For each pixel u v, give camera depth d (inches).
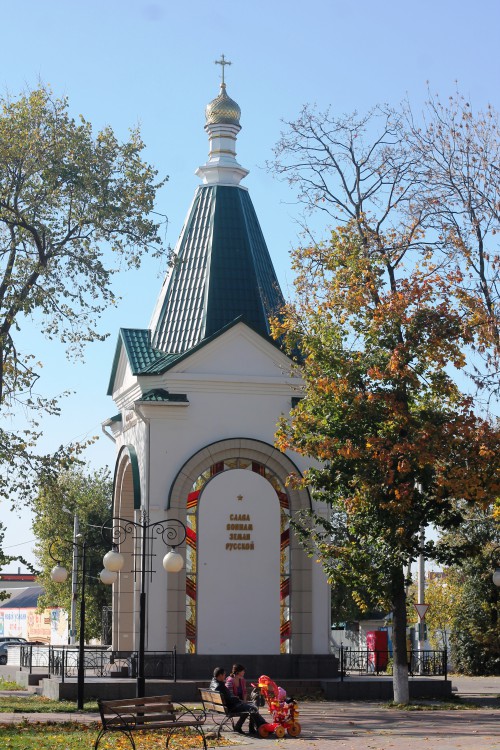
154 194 1173.1
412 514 1009.5
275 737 791.7
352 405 1027.3
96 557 2282.2
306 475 1089.4
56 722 863.1
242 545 1228.5
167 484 1222.9
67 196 1149.7
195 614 1206.3
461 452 1014.4
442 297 1038.4
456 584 1872.5
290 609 1230.9
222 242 1328.7
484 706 1060.5
